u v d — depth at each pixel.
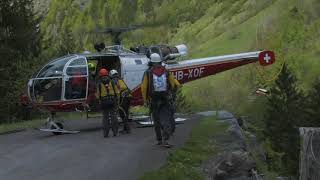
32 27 49.03
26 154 18.44
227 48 84.00
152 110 18.22
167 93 18.08
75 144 20.25
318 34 62.97
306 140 12.59
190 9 140.25
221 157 15.50
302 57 57.50
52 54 51.91
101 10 167.50
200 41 109.50
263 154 26.25
